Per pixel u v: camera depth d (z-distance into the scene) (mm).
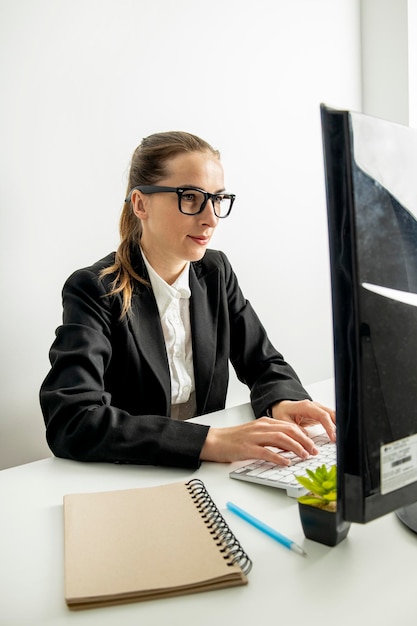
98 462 847
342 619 465
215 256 1400
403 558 558
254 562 553
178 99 1672
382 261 485
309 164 2041
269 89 1887
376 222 480
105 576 515
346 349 474
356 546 584
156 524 612
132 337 1146
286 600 491
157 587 495
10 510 698
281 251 1995
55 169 1469
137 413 1171
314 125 2037
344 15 2074
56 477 797
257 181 1890
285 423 855
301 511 591
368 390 479
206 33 1711
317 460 795
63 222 1500
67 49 1451
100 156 1543
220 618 470
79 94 1484
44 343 1510
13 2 1354
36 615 485
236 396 1911
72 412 895
